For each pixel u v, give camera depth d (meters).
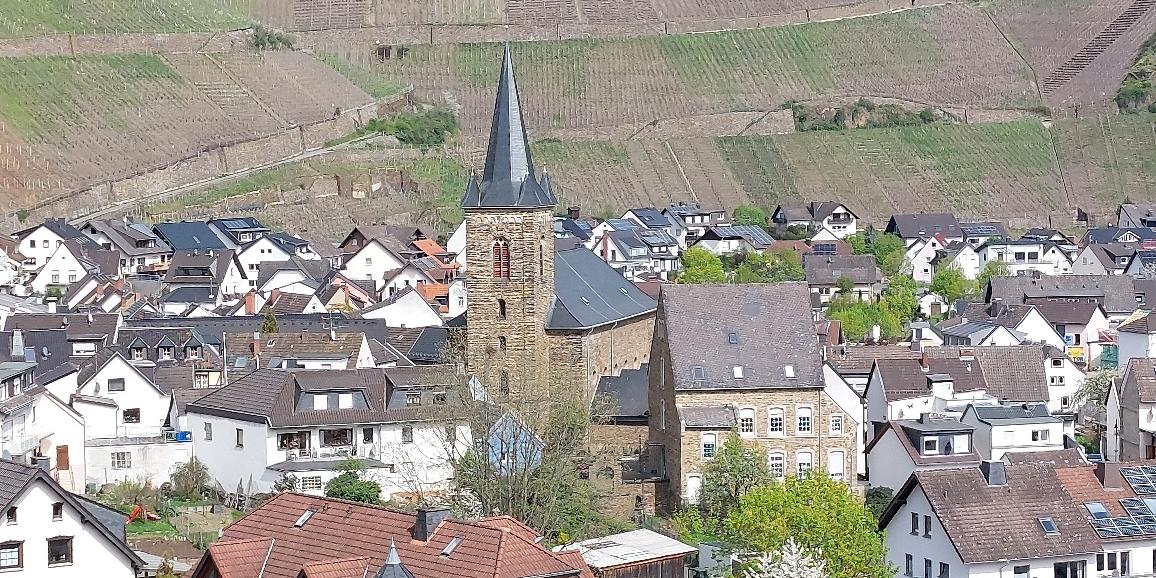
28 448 156.00
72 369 178.12
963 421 171.50
